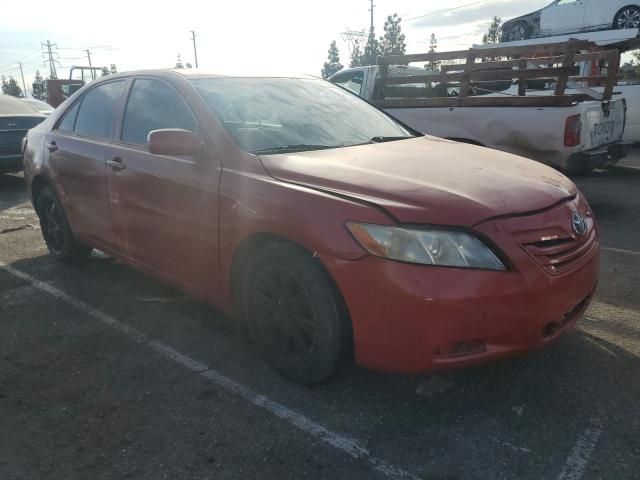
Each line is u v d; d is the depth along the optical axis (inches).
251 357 131.7
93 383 122.6
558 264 104.5
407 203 100.3
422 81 298.5
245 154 124.2
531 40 470.6
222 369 126.7
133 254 155.6
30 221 272.7
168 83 147.9
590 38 447.5
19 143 362.0
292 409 110.8
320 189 108.5
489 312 96.0
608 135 293.9
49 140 188.7
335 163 119.1
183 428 106.2
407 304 95.3
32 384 122.7
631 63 484.1
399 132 159.8
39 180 197.5
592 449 96.5
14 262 205.8
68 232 189.5
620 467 92.1
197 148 127.5
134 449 100.8
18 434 105.7
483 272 95.7
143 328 148.4
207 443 101.8
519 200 105.4
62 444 102.7
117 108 163.3
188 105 139.1
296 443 100.8
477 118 278.7
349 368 122.3
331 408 110.7
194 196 129.1
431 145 143.9
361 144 141.1
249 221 116.0
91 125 173.6
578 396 111.7
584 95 277.0
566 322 110.4
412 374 99.7
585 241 114.1
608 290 165.8
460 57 292.8
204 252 130.0
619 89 438.6
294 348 118.0
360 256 99.0
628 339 134.2
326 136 141.9
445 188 105.4
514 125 266.4
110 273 190.7
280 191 112.0
